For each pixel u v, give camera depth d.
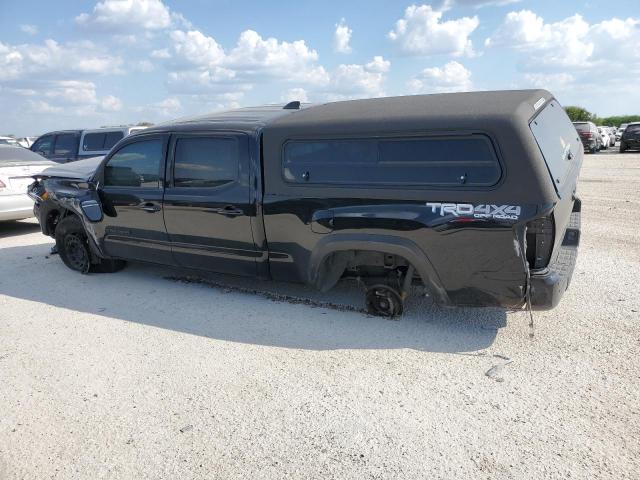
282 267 4.81
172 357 4.15
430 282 4.12
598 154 25.48
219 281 5.97
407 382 3.60
